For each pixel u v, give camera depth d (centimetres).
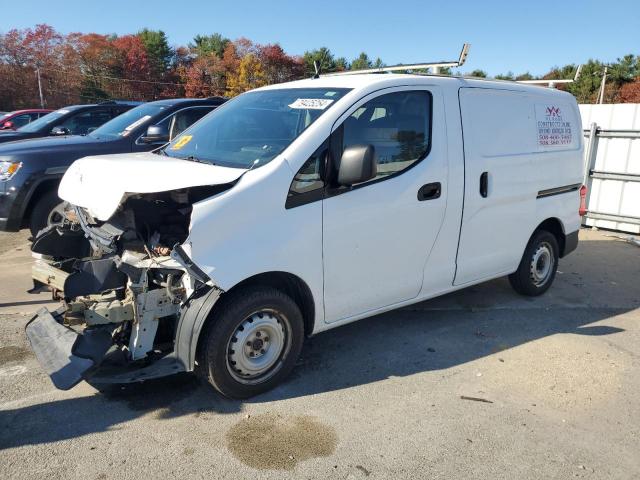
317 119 367
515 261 536
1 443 310
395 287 421
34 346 342
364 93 387
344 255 379
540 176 534
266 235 339
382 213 392
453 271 462
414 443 323
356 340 463
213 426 332
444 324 506
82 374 307
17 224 629
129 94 7456
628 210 918
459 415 354
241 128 410
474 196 459
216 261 321
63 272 380
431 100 428
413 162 412
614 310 560
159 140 659
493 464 307
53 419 334
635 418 359
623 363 437
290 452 310
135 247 355
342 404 361
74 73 6806
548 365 429
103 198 341
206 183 321
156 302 333
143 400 357
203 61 7838
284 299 359
